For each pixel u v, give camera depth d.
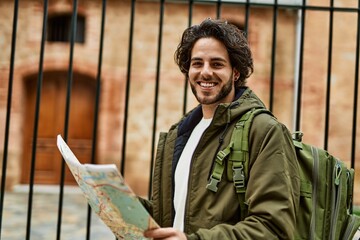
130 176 10.02
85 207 8.75
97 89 3.18
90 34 10.10
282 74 9.87
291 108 9.83
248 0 3.17
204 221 1.55
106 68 10.12
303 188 1.66
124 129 3.18
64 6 9.98
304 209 1.65
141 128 10.07
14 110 10.09
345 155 9.07
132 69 10.07
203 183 1.59
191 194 1.61
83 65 10.14
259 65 9.86
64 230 6.88
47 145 10.55
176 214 1.67
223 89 1.68
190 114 1.87
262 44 9.84
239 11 9.74
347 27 8.77
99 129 10.15
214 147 1.62
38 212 8.11
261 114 1.61
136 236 1.45
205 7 9.95
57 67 10.22
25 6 9.98
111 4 10.02
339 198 1.69
